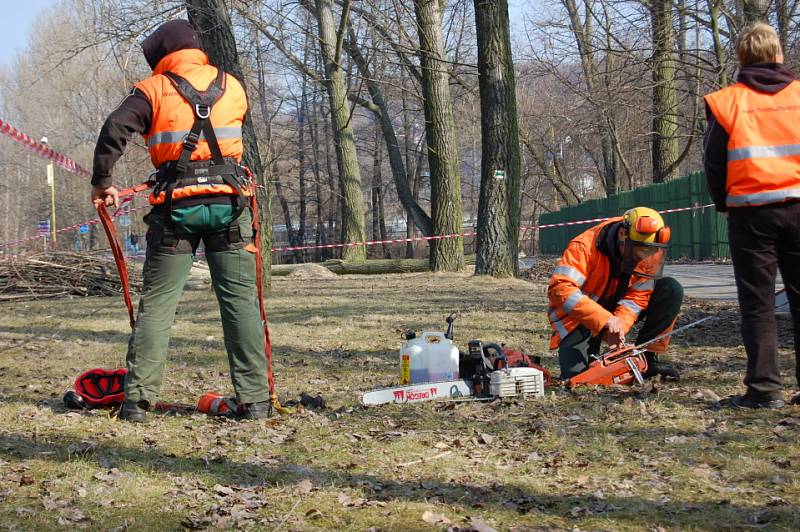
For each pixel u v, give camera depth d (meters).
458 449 4.08
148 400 4.66
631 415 4.62
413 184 53.12
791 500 3.18
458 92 36.88
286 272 25.53
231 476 3.65
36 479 3.53
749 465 3.63
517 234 18.25
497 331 9.02
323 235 54.84
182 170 4.52
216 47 12.77
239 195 4.60
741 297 4.73
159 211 4.60
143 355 4.65
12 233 57.25
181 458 3.92
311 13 25.97
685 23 20.30
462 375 5.60
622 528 2.97
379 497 3.36
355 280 22.03
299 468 3.76
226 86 4.64
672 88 23.59
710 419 4.49
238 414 4.87
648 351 5.72
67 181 49.41
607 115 30.55
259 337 4.80
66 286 16.16
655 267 5.35
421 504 3.26
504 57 17.55
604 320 5.33
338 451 4.05
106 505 3.23
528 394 5.15
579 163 57.72
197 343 8.44
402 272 26.05
